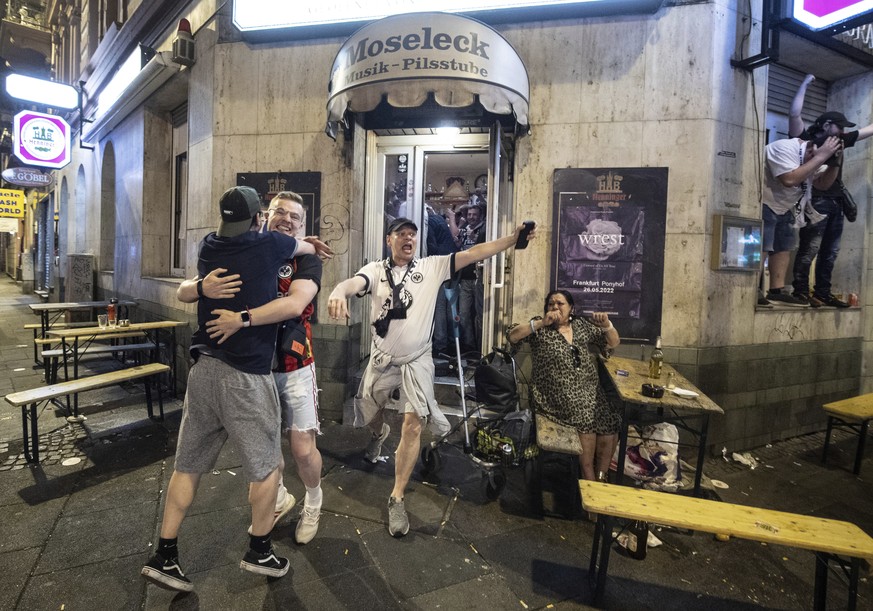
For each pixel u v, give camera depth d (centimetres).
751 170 384
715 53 360
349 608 200
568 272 382
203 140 468
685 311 366
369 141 456
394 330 266
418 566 231
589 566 233
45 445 365
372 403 282
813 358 440
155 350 552
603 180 373
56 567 220
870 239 491
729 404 385
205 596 203
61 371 603
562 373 310
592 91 378
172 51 517
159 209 668
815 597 201
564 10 370
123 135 735
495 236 380
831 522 198
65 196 1093
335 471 328
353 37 328
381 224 473
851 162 500
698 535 271
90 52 918
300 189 430
